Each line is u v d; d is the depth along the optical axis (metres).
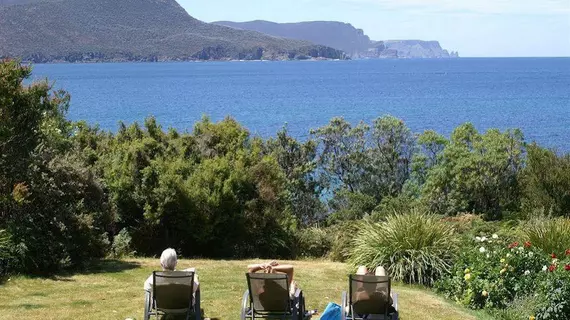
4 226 11.27
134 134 19.41
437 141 31.30
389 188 32.28
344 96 117.50
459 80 193.50
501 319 9.80
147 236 16.62
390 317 8.36
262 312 8.23
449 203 24.50
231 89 139.00
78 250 12.50
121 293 10.28
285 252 18.53
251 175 18.33
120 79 177.62
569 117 76.62
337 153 33.22
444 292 11.48
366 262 12.81
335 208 30.78
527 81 184.75
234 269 13.26
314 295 10.66
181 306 7.90
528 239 12.79
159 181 16.41
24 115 12.12
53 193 12.19
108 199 14.98
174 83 162.75
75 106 84.81
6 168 11.86
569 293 9.58
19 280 10.66
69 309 9.05
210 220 17.05
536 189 21.55
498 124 68.00
